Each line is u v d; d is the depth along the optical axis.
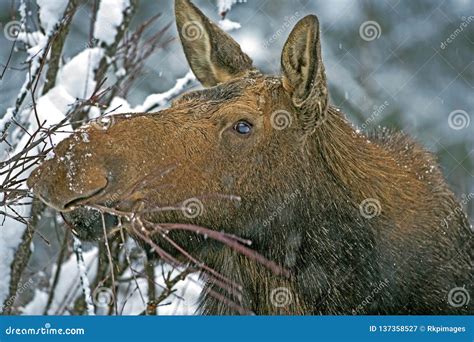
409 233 6.81
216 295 7.00
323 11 12.73
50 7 8.42
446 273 6.86
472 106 12.65
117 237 7.16
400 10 12.95
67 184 5.99
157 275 9.14
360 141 7.04
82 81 8.60
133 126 6.31
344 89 12.42
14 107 7.96
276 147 6.61
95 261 9.31
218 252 6.87
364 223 6.75
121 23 8.87
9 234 7.77
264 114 6.59
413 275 6.78
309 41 6.45
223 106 6.57
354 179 6.82
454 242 7.01
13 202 6.26
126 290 8.90
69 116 6.87
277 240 6.75
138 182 6.18
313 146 6.73
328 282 6.75
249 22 12.45
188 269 6.98
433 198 7.05
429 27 12.91
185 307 8.51
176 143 6.38
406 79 12.64
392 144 7.58
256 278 6.93
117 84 8.91
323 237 6.75
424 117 12.50
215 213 6.57
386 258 6.75
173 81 11.77
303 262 6.77
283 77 6.63
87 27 11.77
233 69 7.27
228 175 6.53
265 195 6.64
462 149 12.23
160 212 6.41
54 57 8.47
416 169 7.27
